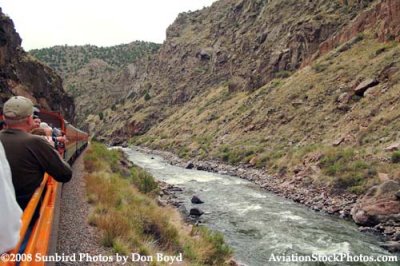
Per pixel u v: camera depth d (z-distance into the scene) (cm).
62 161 387
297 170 3123
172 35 18038
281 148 4184
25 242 307
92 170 1950
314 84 5219
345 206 2158
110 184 1527
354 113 3753
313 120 4403
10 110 361
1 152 177
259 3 12544
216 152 5278
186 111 10531
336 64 5325
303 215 2112
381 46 4762
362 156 2709
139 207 1240
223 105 8375
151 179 2439
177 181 3531
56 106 7469
